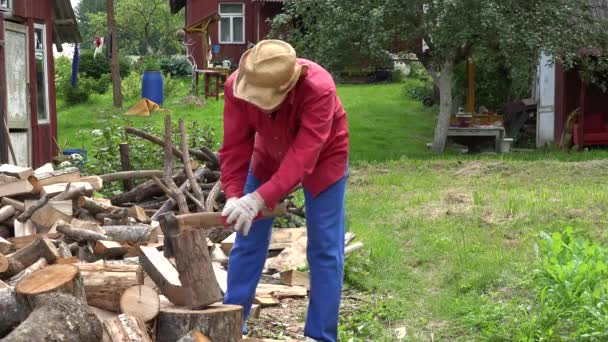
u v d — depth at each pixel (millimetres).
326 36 19922
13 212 7438
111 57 27625
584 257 6250
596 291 5523
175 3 39219
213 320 4695
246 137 4988
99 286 5145
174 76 36469
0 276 5824
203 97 29547
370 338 5973
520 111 24672
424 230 9898
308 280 7062
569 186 13602
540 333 5520
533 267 7312
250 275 5328
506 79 25078
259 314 6238
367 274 7602
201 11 36562
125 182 10242
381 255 8273
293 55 4492
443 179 15102
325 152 4984
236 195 4973
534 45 18844
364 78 35875
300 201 11203
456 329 6070
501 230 9789
